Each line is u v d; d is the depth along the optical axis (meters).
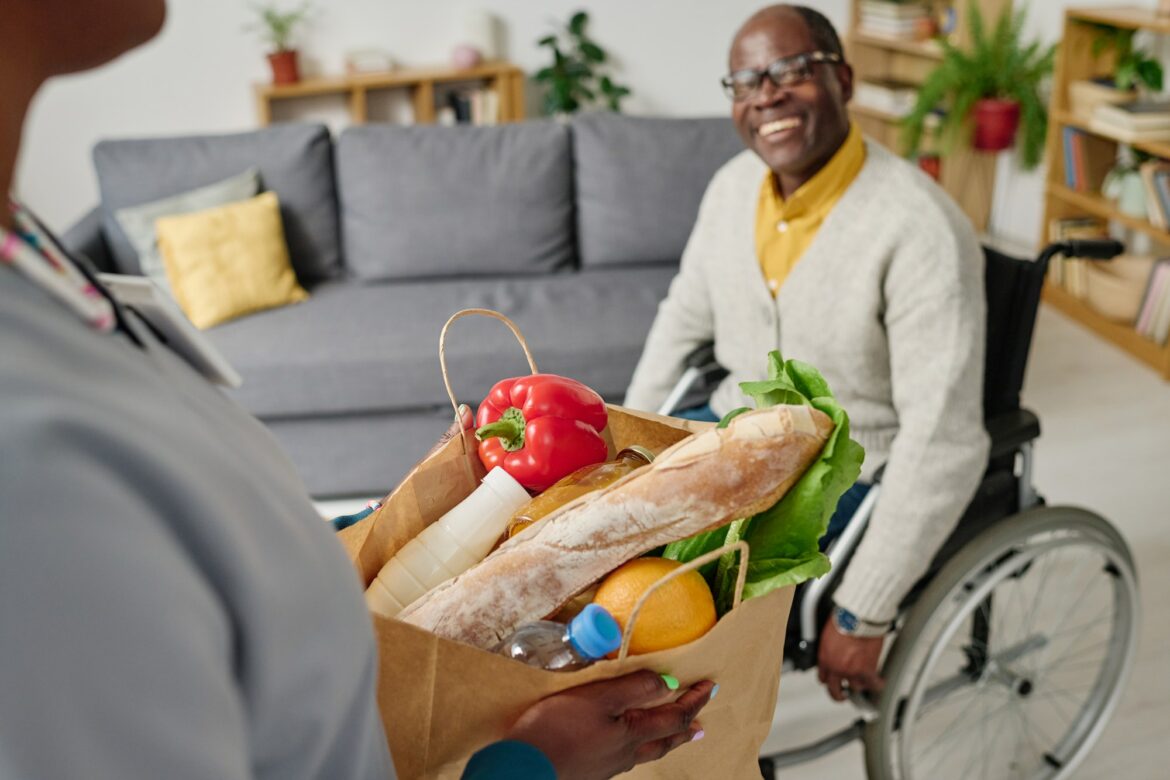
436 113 4.70
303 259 3.19
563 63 4.60
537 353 2.74
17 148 0.36
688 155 3.23
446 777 0.70
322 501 2.84
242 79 4.45
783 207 1.73
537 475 0.84
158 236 2.95
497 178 3.17
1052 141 4.07
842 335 1.69
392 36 4.58
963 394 1.57
